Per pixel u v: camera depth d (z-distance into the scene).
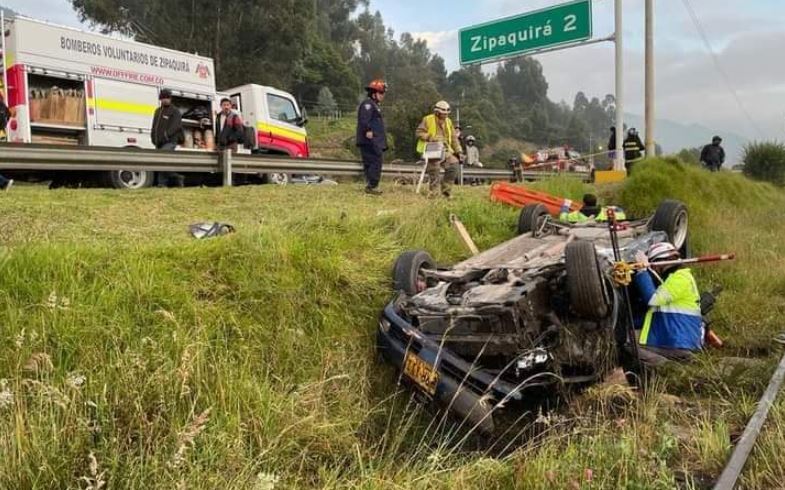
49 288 4.52
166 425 3.79
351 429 4.77
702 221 11.80
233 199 9.63
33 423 3.46
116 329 4.43
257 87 17.19
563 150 26.12
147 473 3.36
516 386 4.55
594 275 4.94
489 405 4.52
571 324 5.37
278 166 12.91
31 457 3.30
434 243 7.82
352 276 6.02
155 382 3.97
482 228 9.06
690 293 5.93
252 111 17.17
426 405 5.00
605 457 3.70
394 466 4.35
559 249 6.71
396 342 5.09
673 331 5.87
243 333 5.05
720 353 6.39
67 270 4.75
